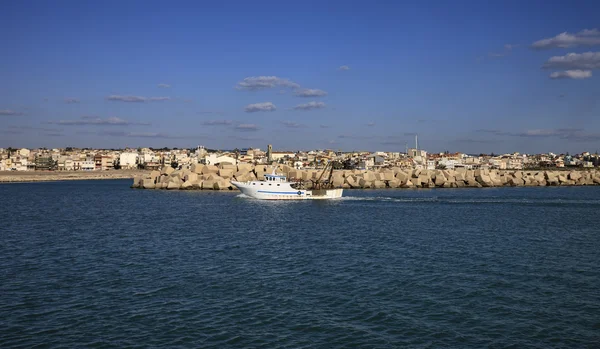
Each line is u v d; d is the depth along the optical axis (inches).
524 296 1302.9
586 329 1083.3
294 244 2069.4
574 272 1562.5
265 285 1405.0
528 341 1021.8
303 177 5812.0
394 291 1342.3
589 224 2726.4
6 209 3750.0
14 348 981.8
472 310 1194.6
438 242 2106.3
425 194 5191.9
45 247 2010.3
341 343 1008.2
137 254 1854.1
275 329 1077.8
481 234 2341.3
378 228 2546.8
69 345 997.2
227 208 3629.4
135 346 992.9
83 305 1230.3
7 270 1594.5
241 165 6136.8
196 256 1814.7
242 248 1977.1
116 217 3122.5
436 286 1390.3
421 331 1068.5
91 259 1764.3
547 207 3700.8
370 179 6230.3
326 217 3048.7
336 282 1434.5
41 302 1255.5
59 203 4306.1
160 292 1338.6
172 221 2886.3
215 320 1129.4
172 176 6058.1
